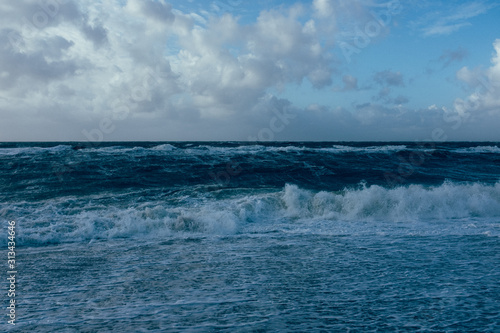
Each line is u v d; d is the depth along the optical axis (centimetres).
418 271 545
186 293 459
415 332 346
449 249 682
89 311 401
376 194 1088
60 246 742
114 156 2270
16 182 1581
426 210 1048
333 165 2247
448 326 358
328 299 433
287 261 611
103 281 510
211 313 393
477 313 389
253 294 453
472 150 3762
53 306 417
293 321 371
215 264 596
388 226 915
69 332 348
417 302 421
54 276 535
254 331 348
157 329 353
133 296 450
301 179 1873
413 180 1891
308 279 511
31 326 362
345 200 1091
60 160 2073
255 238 802
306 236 816
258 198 1158
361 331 347
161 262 612
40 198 1318
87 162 2023
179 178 1772
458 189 1206
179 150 2797
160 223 888
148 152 2556
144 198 1292
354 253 659
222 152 2656
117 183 1616
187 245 743
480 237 785
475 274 528
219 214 934
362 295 446
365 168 2200
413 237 792
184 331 349
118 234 834
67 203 1187
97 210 1057
